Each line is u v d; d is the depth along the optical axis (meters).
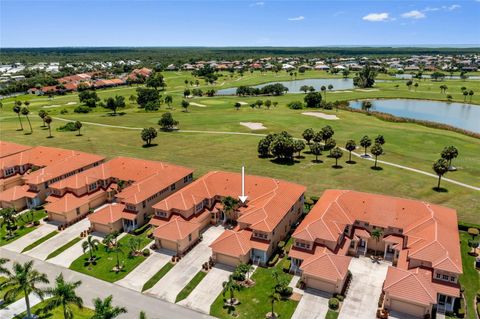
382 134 125.69
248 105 191.75
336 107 180.38
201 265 55.28
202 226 65.31
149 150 112.44
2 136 130.00
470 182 84.50
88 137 128.62
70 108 184.50
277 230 59.09
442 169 78.62
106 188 76.94
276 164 98.69
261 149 104.69
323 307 46.34
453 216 58.50
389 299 45.44
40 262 56.47
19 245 61.31
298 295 48.56
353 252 57.69
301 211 70.62
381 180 86.44
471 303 46.69
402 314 45.22
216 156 106.12
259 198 66.38
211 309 46.16
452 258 47.12
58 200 71.00
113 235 58.91
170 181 75.25
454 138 121.00
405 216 57.75
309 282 49.81
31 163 88.56
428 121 148.75
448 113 173.62
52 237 63.75
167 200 65.19
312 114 162.25
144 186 70.62
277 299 47.69
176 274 53.12
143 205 67.56
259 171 93.25
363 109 176.38
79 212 70.06
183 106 178.12
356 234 57.56
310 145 108.56
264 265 55.06
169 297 48.38
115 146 117.19
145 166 81.50
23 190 76.19
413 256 48.78
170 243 58.84
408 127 138.00
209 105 192.88
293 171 93.19
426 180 86.00
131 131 137.38
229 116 159.25
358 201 61.84
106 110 184.50
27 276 42.84
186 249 58.56
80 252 59.12
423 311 44.16
